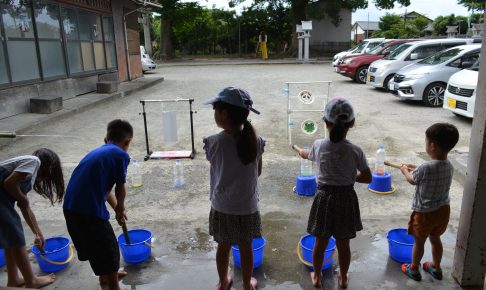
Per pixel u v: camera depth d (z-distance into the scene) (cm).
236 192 247
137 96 1191
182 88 1349
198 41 3853
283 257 322
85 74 1153
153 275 302
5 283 296
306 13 2983
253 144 242
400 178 489
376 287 281
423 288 278
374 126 761
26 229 379
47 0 955
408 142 651
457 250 277
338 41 3416
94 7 1216
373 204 419
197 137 712
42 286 288
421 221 270
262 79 1570
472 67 877
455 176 491
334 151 257
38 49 920
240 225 252
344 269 276
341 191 259
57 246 332
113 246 266
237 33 3741
